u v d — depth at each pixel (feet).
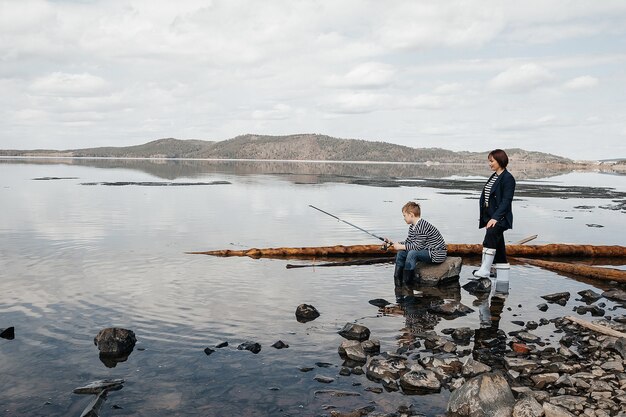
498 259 30.27
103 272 29.99
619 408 13.93
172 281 28.07
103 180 140.67
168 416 13.37
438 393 15.06
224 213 63.93
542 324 21.67
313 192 103.91
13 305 22.99
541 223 59.57
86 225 50.72
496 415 13.39
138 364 16.69
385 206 75.25
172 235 45.37
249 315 22.12
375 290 27.43
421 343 19.21
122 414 13.44
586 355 18.16
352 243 42.63
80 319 21.15
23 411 13.46
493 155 30.32
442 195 102.68
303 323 21.18
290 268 32.63
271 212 65.77
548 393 14.98
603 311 23.68
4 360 16.80
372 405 14.16
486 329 20.90
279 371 16.31
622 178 236.02
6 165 287.89
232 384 15.33
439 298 25.90
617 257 38.96
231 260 34.86
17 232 45.44
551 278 31.32
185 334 19.57
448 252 39.22
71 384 15.14
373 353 17.98
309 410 13.80
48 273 29.48
